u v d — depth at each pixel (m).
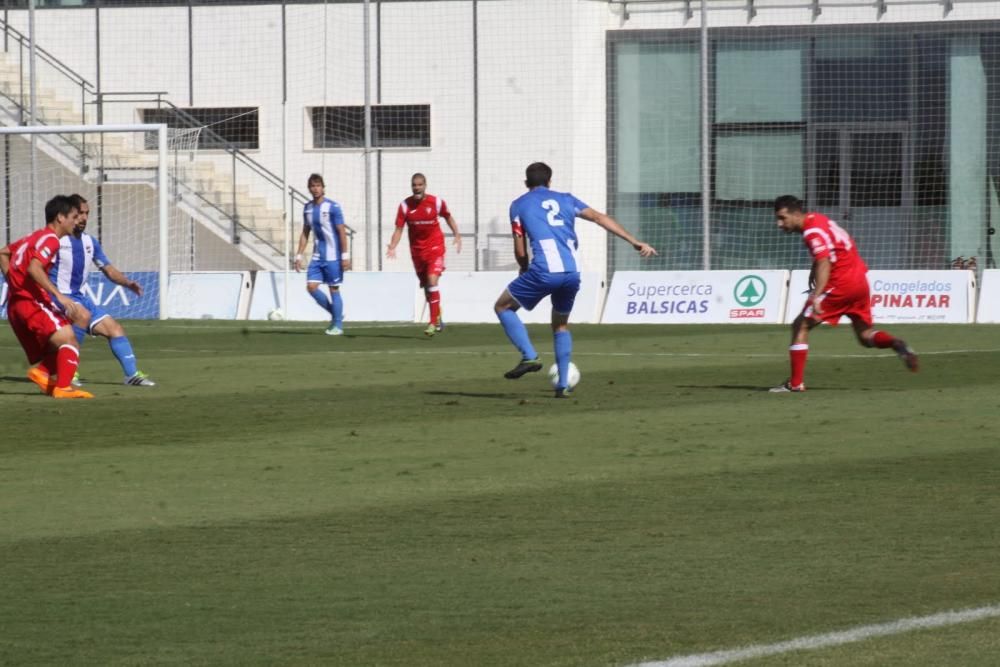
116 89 86.44
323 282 59.28
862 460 24.67
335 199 84.88
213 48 85.75
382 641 14.06
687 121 81.00
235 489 22.53
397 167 84.25
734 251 80.75
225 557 17.75
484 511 20.55
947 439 27.09
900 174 78.94
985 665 13.03
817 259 35.22
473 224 83.44
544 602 15.48
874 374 40.06
